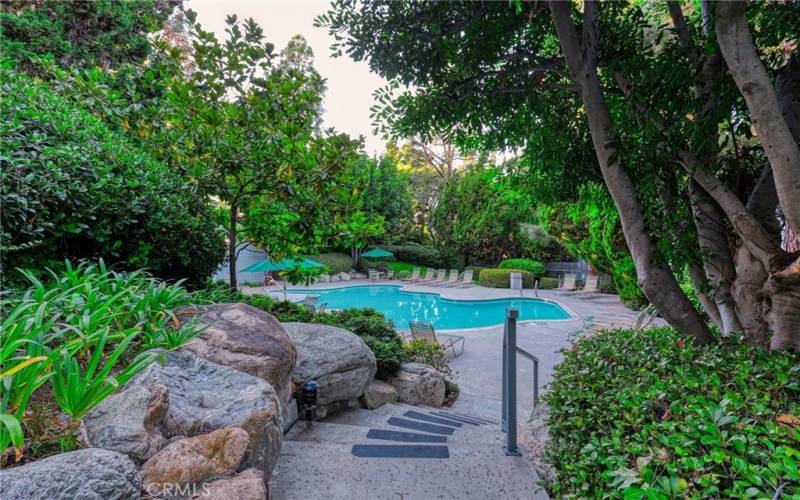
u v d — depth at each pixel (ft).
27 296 7.72
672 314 9.58
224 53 16.56
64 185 11.19
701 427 4.86
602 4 11.05
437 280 69.72
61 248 13.15
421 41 12.21
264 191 18.28
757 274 9.03
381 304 52.42
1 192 9.48
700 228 10.36
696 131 8.37
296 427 10.90
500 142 14.29
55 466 4.24
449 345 26.22
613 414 6.46
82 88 14.61
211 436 5.94
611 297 50.67
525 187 15.12
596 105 9.62
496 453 8.82
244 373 7.91
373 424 12.48
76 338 7.29
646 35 12.30
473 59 12.25
